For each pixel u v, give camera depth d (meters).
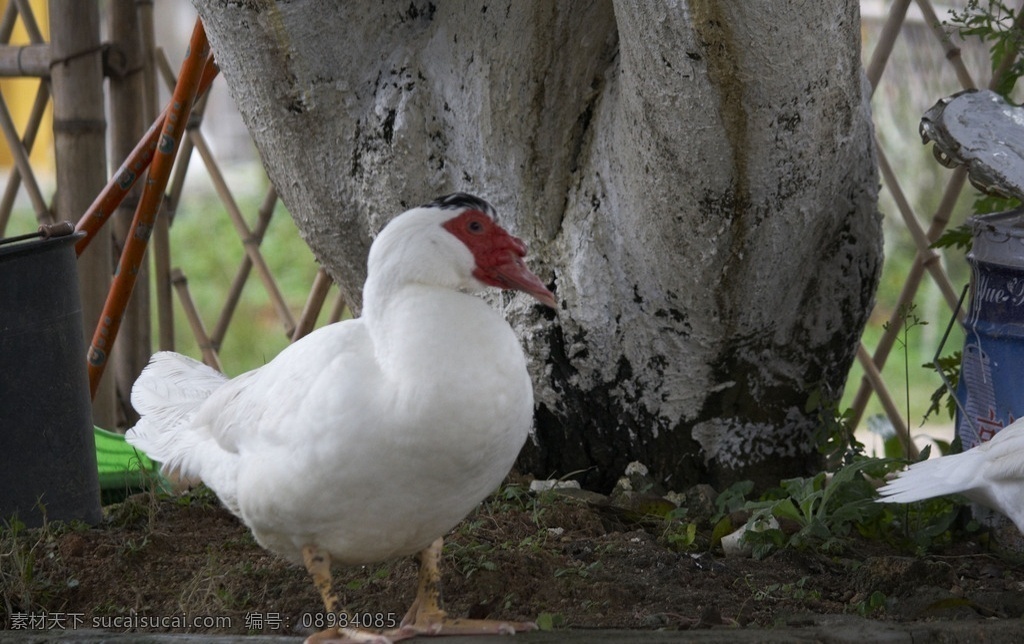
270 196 9.63
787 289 6.68
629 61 5.86
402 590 5.66
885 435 8.38
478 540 6.25
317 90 6.94
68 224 6.58
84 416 6.77
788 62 5.51
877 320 16.78
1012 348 6.41
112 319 7.88
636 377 7.05
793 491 6.55
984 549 6.64
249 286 20.09
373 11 6.90
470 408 4.29
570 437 7.41
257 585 5.80
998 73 7.88
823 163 6.10
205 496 7.12
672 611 5.44
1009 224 6.41
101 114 9.10
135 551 6.13
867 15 14.83
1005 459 5.43
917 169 15.95
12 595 5.77
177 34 26.02
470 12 6.71
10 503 6.38
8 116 9.96
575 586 5.64
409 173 7.03
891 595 5.66
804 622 5.13
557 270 6.96
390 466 4.36
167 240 9.88
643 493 7.02
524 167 6.91
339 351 4.53
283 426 4.54
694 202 6.07
